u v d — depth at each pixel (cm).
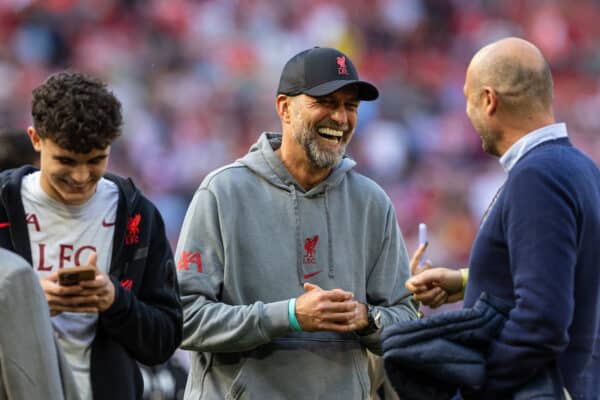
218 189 1327
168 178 5459
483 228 1171
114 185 1162
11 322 964
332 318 1248
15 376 962
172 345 1170
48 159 1079
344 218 1355
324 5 7394
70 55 6550
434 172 5866
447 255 5212
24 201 1130
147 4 6906
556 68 7875
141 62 6538
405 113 6419
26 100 6009
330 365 1325
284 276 1317
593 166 1186
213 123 5988
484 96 1196
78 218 1134
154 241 1177
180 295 1297
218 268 1313
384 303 1363
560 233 1101
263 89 6512
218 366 1326
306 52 1327
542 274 1091
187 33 6862
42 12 6631
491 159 6075
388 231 1384
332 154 1316
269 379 1308
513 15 7981
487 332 1135
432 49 7525
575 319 1141
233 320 1271
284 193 1338
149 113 5947
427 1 7738
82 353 1127
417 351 1131
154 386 1662
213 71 6581
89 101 1066
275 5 7250
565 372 1141
